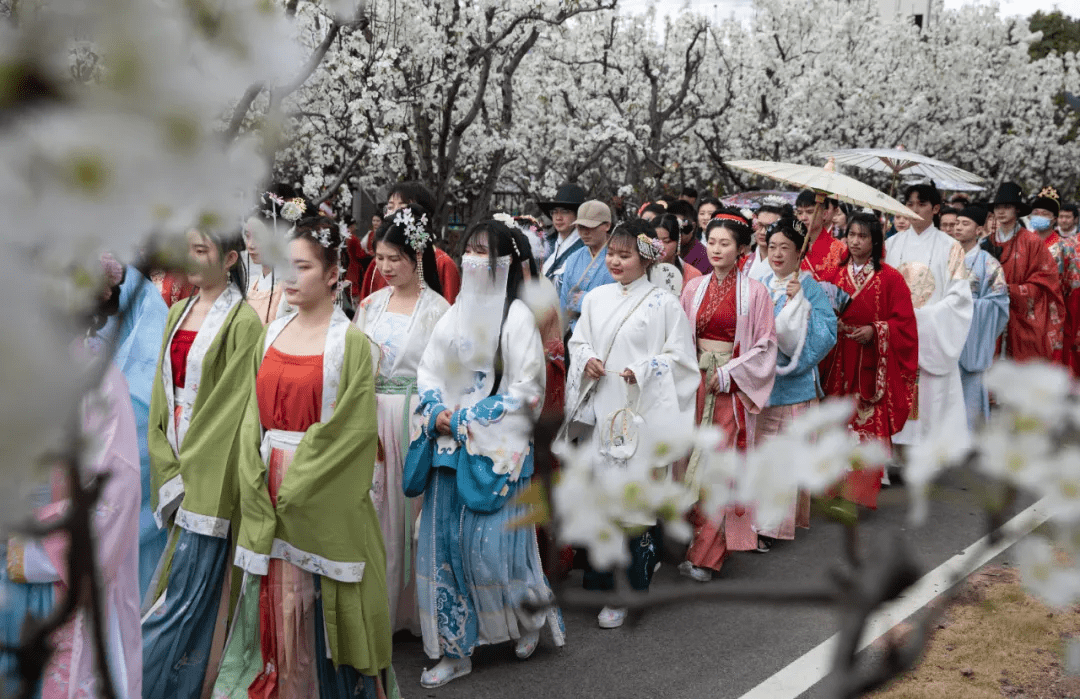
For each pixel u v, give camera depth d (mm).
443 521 3701
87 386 426
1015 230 8430
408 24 9672
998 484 801
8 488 372
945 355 6828
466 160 11320
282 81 442
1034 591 781
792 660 3918
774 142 16234
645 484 960
